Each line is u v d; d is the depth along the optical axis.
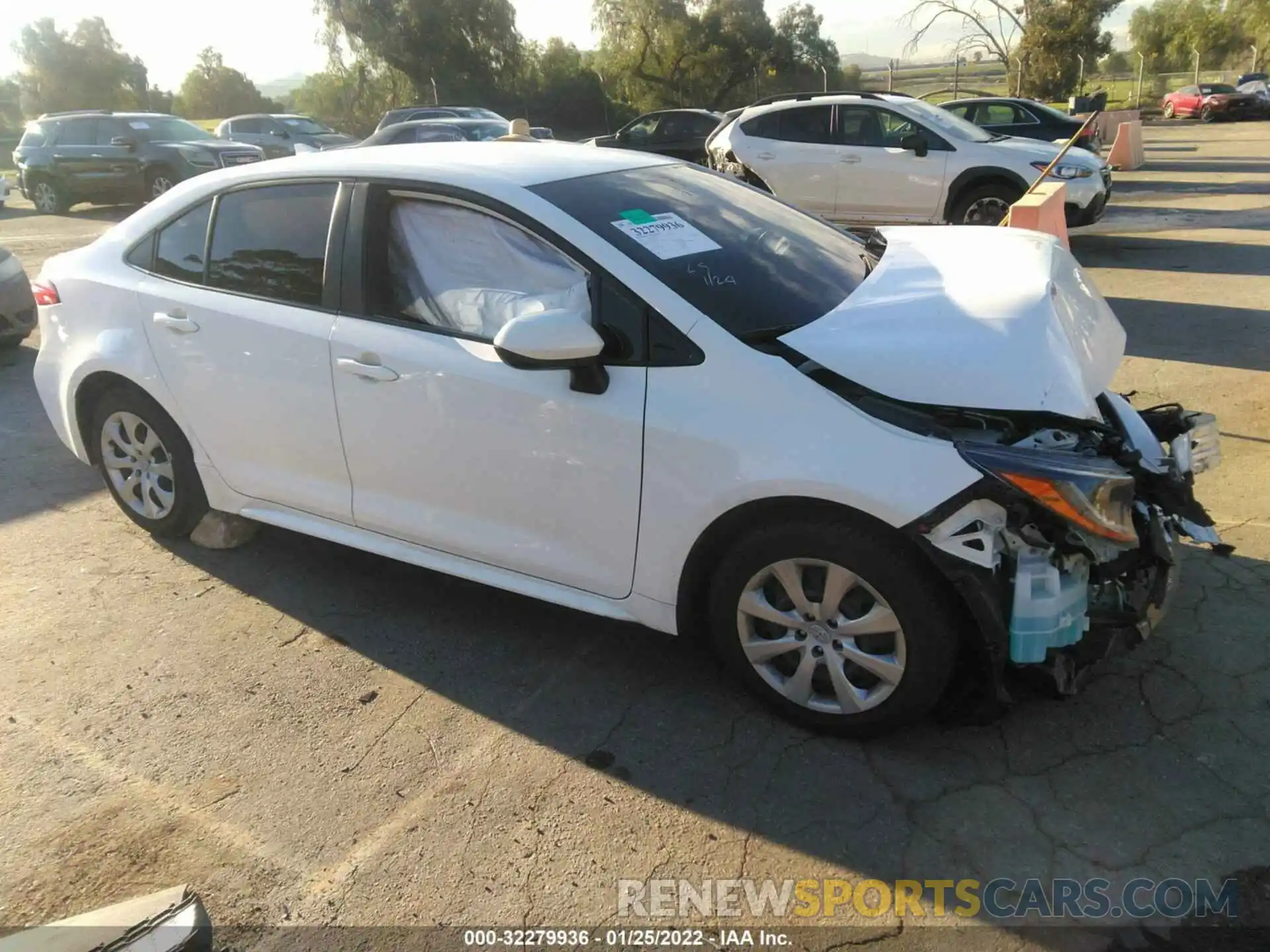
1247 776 2.62
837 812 2.57
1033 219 6.29
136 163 16.33
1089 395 2.69
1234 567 3.64
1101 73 48.31
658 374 2.77
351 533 3.56
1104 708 2.92
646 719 2.98
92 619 3.63
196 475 3.99
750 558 2.74
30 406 6.16
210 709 3.10
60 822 2.63
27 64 59.16
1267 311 7.32
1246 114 33.31
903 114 10.16
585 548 3.01
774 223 3.56
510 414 2.97
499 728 2.97
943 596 2.54
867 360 2.61
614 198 3.21
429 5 39.62
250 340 3.51
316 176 3.46
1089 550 2.45
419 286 3.21
